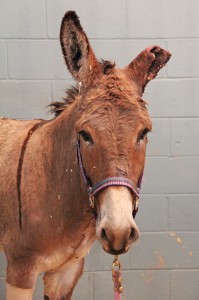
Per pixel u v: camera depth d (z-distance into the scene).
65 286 2.79
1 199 2.61
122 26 3.49
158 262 3.55
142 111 2.11
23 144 2.63
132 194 2.08
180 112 3.50
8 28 3.48
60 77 3.51
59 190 2.46
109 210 2.01
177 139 3.51
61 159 2.46
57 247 2.54
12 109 3.51
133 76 2.24
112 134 2.05
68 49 2.23
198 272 3.56
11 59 3.49
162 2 3.48
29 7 3.48
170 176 3.52
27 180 2.53
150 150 3.51
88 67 2.21
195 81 3.50
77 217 2.46
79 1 3.48
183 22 3.49
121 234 1.98
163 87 3.50
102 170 2.05
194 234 3.55
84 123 2.09
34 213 2.50
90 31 3.49
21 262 2.55
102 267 3.54
